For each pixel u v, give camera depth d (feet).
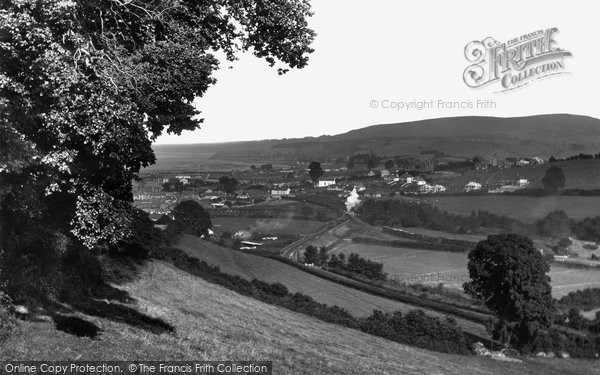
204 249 243.40
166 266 181.98
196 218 385.91
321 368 98.89
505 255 214.48
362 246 426.51
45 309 81.56
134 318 99.81
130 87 69.62
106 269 130.21
